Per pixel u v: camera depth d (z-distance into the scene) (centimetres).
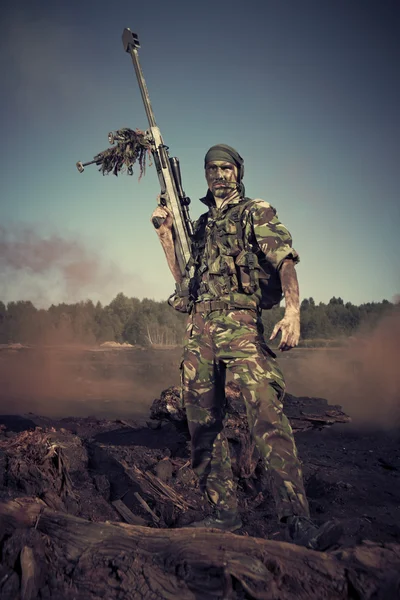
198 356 274
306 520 219
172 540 190
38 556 184
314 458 457
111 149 321
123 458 372
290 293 242
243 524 284
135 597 172
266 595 167
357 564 181
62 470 299
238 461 362
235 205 274
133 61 332
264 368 250
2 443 321
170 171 314
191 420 274
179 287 297
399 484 374
